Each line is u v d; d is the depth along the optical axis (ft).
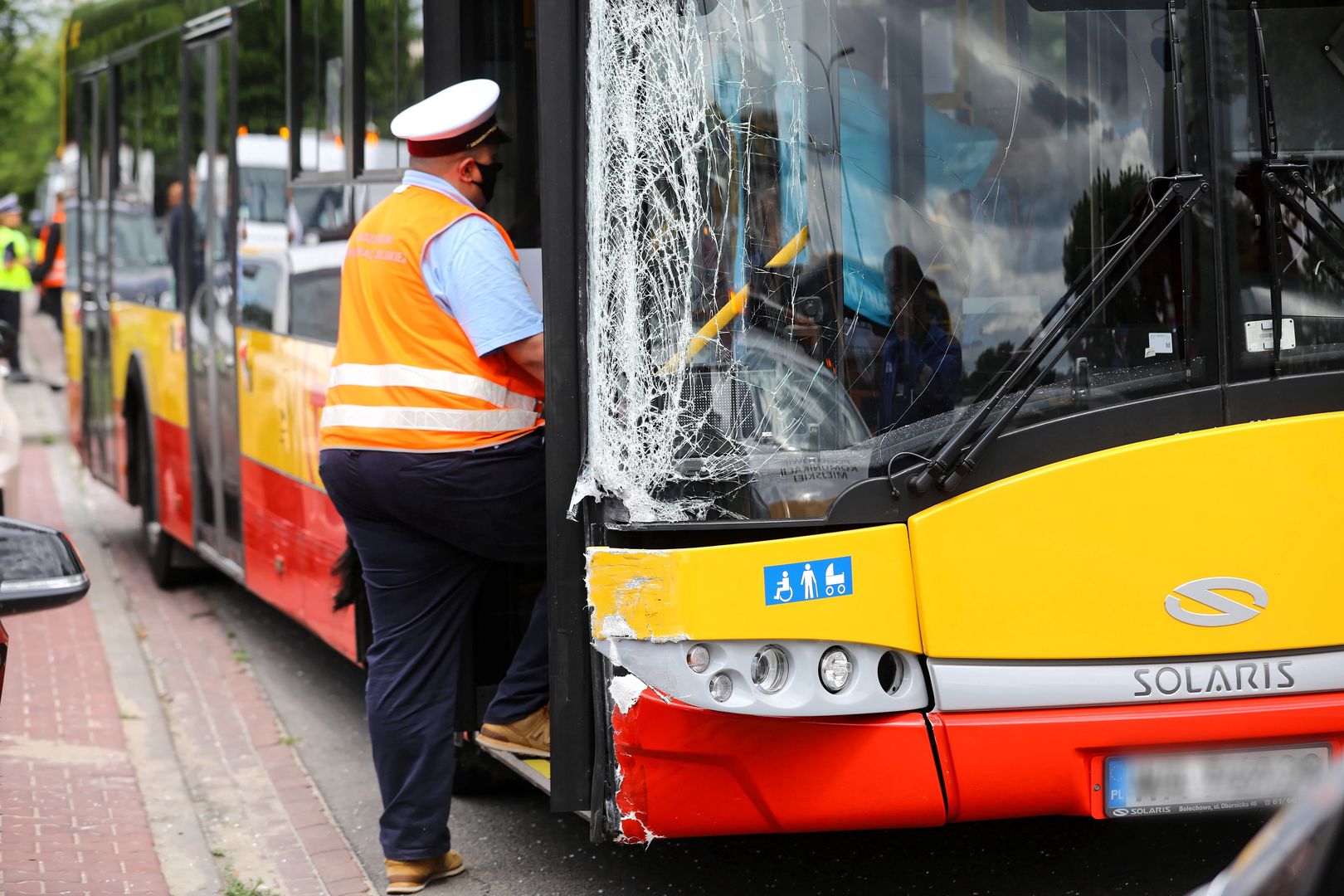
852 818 15.64
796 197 15.57
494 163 18.63
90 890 19.21
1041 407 15.53
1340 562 15.64
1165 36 15.78
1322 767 15.79
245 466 29.73
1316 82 15.81
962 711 15.43
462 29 19.66
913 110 15.69
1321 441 15.55
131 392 40.24
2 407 34.09
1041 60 15.78
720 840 20.53
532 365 17.62
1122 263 15.71
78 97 47.11
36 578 14.25
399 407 17.85
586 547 15.74
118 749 25.43
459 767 22.53
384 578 18.63
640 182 15.42
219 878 20.15
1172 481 15.40
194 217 33.12
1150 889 18.11
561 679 15.96
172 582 38.81
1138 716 15.40
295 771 24.85
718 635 14.87
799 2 15.56
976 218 15.75
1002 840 19.97
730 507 15.34
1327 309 15.79
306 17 25.22
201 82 32.40
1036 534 15.35
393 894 19.20
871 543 15.30
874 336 15.64
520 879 19.54
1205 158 15.71
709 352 15.44
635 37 15.40
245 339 29.35
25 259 88.89
